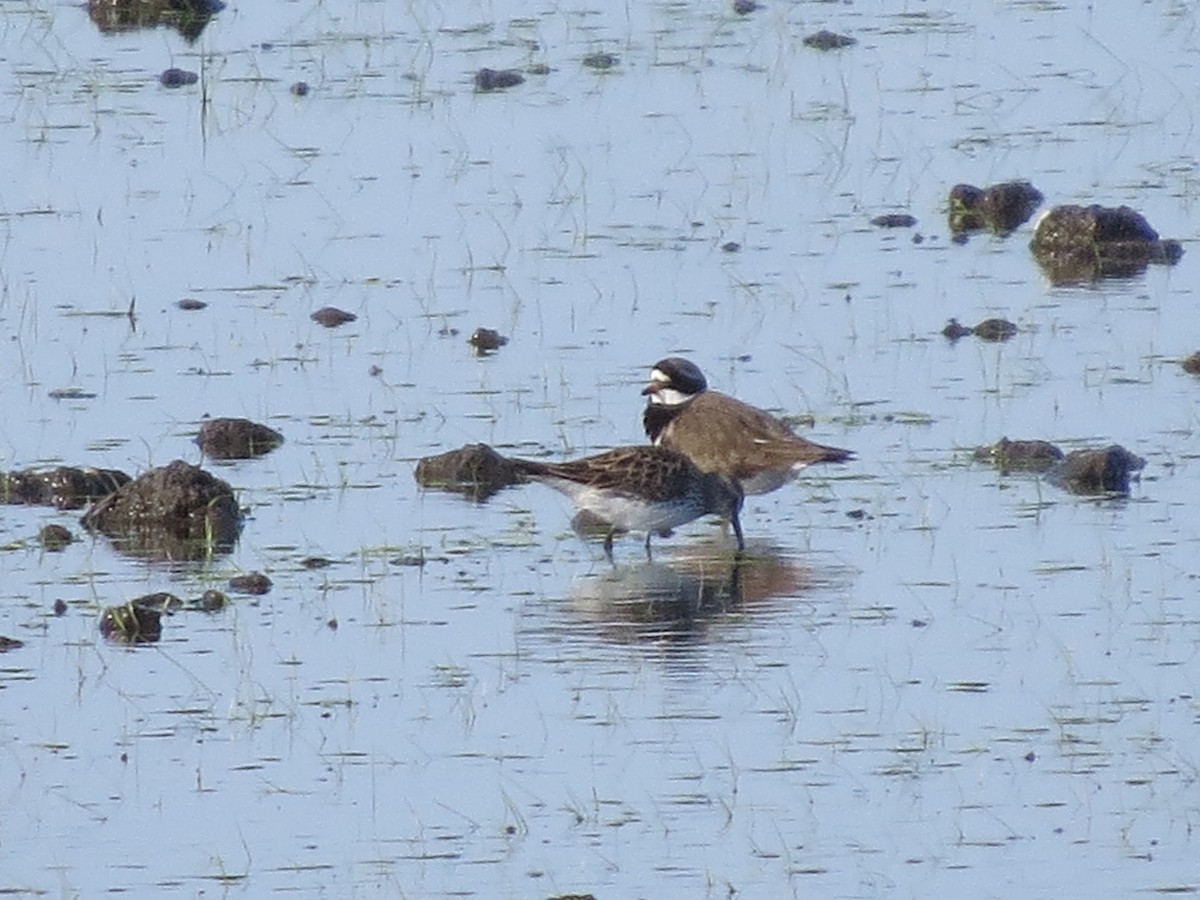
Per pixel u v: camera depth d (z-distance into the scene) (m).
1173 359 21.17
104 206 25.45
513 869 12.84
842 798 13.60
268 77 29.33
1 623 16.25
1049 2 32.19
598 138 27.33
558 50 30.38
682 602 16.59
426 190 25.88
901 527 17.88
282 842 13.18
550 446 19.47
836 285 23.22
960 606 16.34
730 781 13.84
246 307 22.88
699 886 12.62
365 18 31.84
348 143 27.20
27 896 12.59
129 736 14.55
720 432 18.62
